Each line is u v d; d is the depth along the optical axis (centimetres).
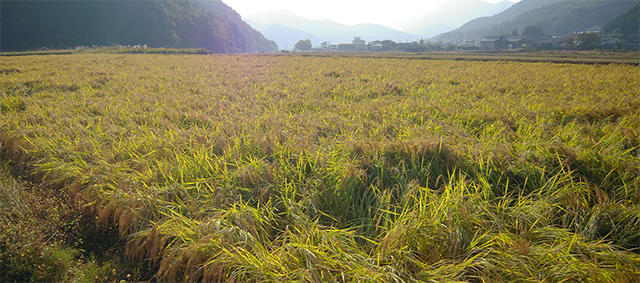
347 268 255
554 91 1047
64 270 287
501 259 265
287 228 305
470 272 262
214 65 2219
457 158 421
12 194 368
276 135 511
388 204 339
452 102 851
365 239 311
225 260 262
